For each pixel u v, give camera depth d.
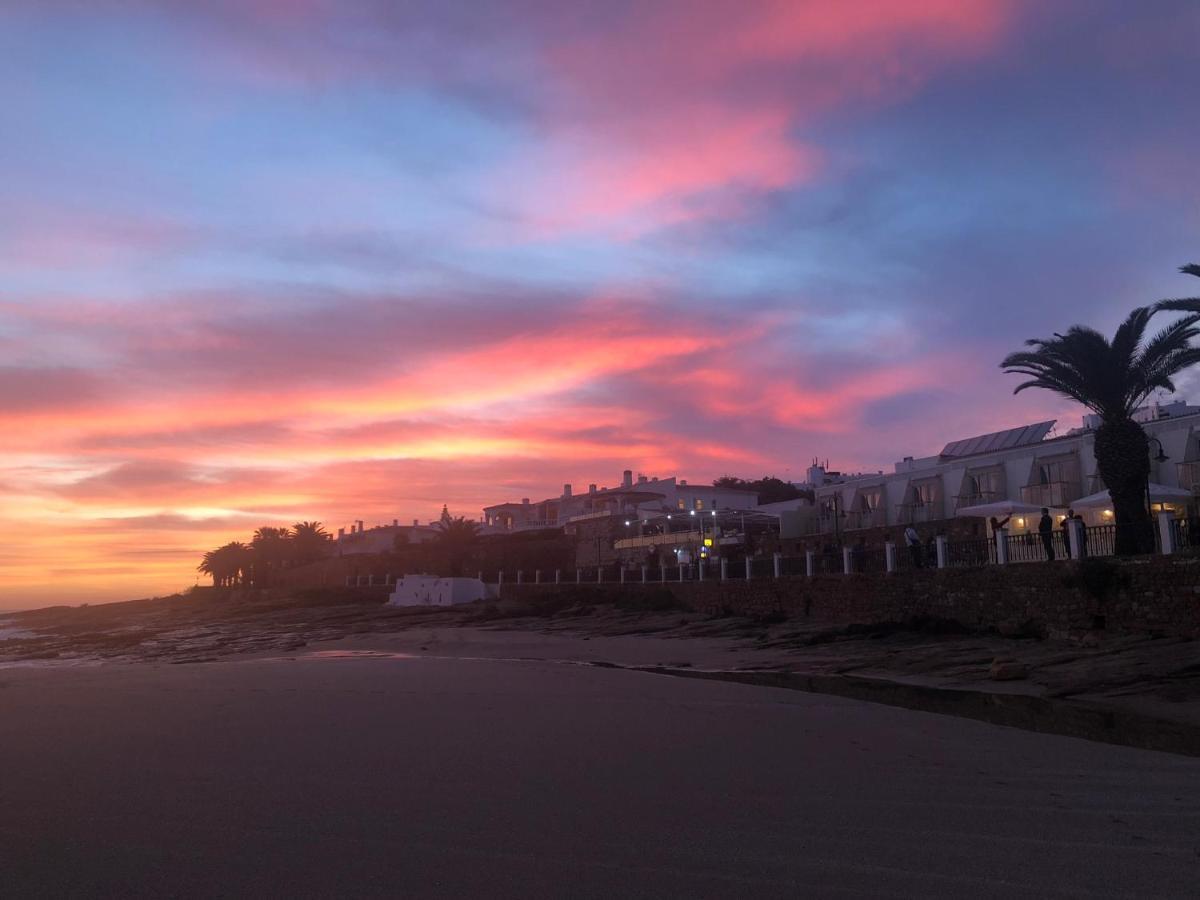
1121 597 20.25
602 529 72.62
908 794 7.10
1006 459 41.22
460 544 75.94
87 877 5.00
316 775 7.61
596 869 5.17
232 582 109.88
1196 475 32.53
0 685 15.90
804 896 4.75
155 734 9.72
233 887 4.84
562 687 15.06
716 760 8.47
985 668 18.59
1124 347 25.92
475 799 6.79
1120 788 7.36
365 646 33.72
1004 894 4.79
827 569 32.62
